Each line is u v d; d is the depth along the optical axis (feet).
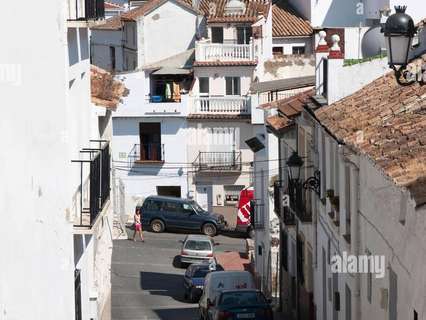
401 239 120.37
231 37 449.48
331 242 188.96
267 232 301.02
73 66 130.11
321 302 205.98
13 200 108.88
